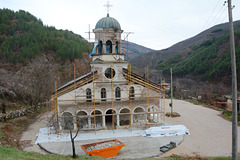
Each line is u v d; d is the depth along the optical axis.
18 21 162.00
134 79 33.66
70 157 19.48
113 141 24.59
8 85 55.78
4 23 155.38
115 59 34.47
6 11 171.88
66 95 32.38
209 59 110.88
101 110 32.25
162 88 34.00
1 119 33.56
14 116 38.53
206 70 104.94
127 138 28.80
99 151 21.77
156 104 34.34
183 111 49.53
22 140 28.30
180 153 23.19
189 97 77.88
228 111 44.84
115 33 35.72
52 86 60.22
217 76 91.94
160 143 26.50
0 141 23.56
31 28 150.00
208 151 23.64
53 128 33.50
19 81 58.75
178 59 167.62
